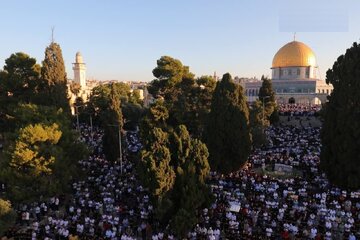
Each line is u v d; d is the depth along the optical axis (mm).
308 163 42562
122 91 93375
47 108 36625
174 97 53531
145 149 25625
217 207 28406
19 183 29859
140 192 32844
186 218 23688
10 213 24766
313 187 34219
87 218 26750
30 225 27656
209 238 23984
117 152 43938
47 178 30906
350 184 32844
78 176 35750
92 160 45438
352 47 34500
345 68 34250
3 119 49406
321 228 25281
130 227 26562
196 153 26016
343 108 33750
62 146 33969
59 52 49125
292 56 120812
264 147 54031
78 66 129625
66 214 29406
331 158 35281
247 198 30672
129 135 64125
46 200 32250
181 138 26016
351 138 33094
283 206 28516
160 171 23891
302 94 118188
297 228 24719
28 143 30828
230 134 39438
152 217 27328
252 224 26109
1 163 31000
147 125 45906
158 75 54688
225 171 39812
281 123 80375
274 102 78875
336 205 28484
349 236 23422
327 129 36062
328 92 120312
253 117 55094
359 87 33031
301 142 56312
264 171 41406
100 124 72688
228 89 39781
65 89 50156
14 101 49281
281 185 34031
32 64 50875
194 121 52688
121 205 30312
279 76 124875
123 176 38375
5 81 49312
